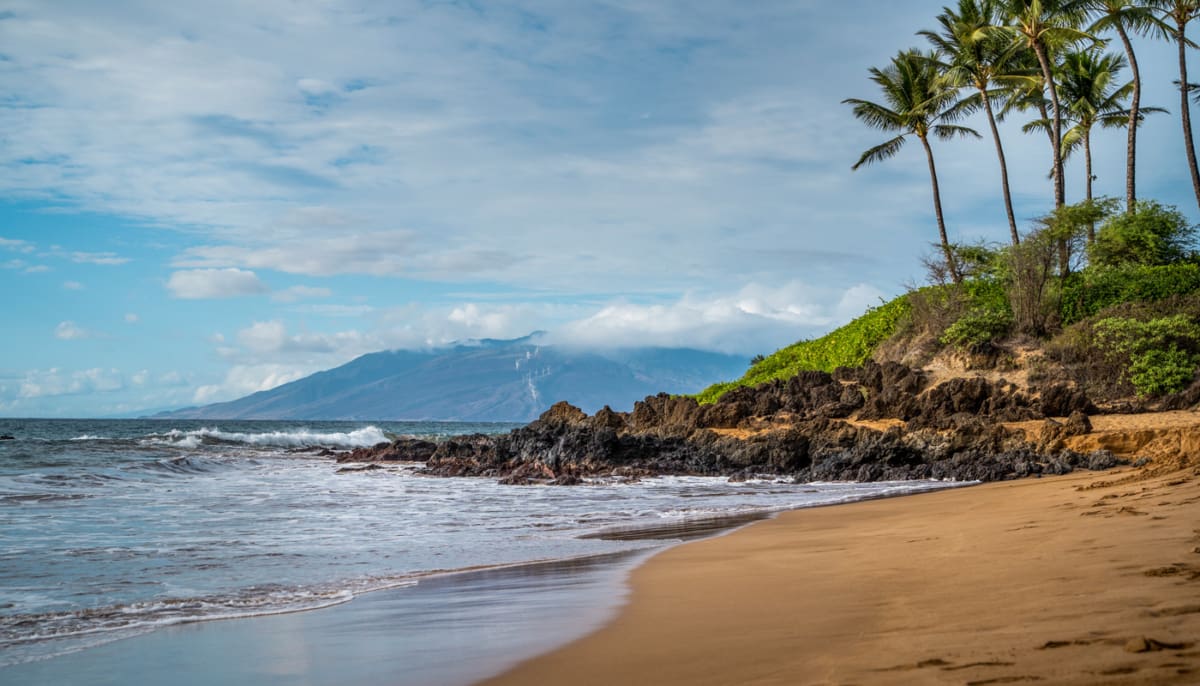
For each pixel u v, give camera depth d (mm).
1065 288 37156
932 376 34281
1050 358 32875
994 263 38375
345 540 13445
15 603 8375
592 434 32500
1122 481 15477
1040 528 10078
